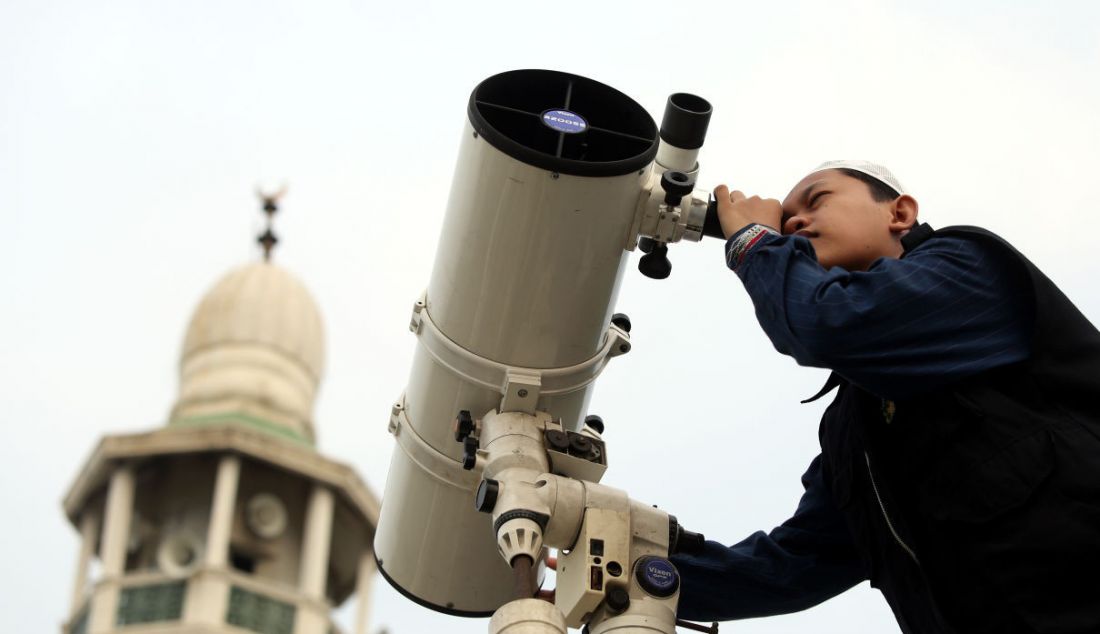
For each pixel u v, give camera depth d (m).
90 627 22.09
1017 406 2.72
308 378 28.28
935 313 2.77
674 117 3.44
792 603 3.48
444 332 3.60
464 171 3.47
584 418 3.76
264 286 28.95
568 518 3.14
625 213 3.45
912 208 3.23
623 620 3.01
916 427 2.81
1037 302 2.75
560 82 3.57
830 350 2.77
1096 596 2.59
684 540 3.27
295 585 24.19
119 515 23.34
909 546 2.86
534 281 3.45
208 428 23.98
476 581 3.89
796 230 3.23
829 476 3.40
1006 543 2.65
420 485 3.79
